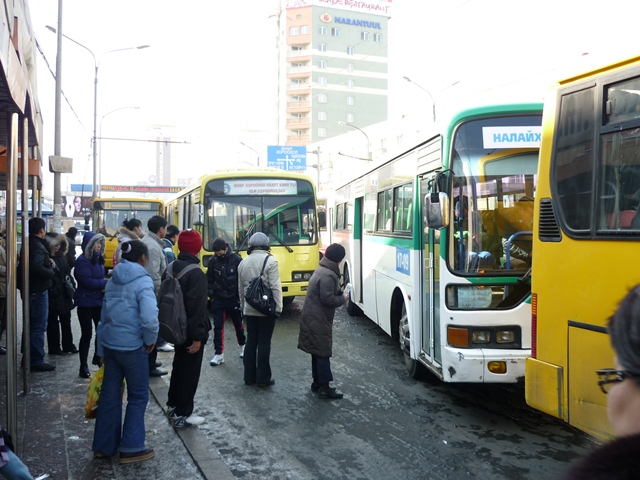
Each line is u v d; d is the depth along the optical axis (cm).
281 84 9156
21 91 452
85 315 719
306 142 8812
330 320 669
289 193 1241
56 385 686
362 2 8881
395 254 827
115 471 461
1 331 806
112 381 487
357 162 6284
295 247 1224
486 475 461
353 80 8881
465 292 577
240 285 721
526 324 566
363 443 532
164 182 14875
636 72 390
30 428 547
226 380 748
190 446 509
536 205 473
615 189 398
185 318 521
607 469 112
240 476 462
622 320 128
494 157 588
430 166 647
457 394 686
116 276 482
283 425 582
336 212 1557
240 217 1213
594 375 406
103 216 2197
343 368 810
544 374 453
